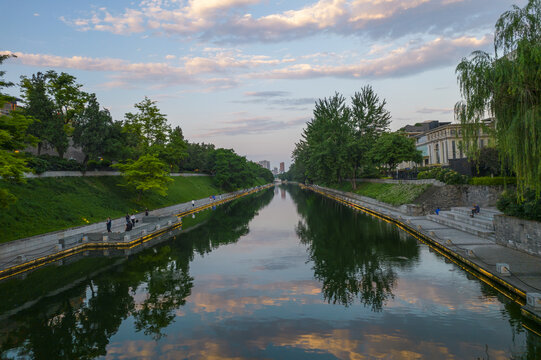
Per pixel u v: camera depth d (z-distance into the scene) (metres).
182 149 76.94
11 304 15.64
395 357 10.01
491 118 17.36
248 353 10.61
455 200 37.16
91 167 45.72
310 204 64.94
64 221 31.08
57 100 45.78
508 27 15.07
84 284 18.36
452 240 23.48
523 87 14.46
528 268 16.05
